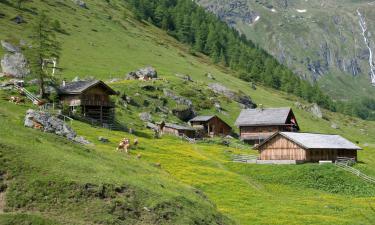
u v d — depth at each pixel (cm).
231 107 18538
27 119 6134
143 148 9644
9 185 3638
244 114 16112
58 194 3694
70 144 5047
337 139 11069
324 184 8581
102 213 3656
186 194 4853
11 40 17200
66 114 10956
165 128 14062
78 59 19312
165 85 17550
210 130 15900
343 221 6006
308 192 8138
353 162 10069
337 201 7481
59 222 3384
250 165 9669
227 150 12050
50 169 3934
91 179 4000
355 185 8550
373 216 6575
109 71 18912
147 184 4519
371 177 9162
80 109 11750
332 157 10525
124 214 3778
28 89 11825
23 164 3862
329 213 6575
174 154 9806
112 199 3884
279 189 8212
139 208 3950
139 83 16825
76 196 3741
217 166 9425
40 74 11675
